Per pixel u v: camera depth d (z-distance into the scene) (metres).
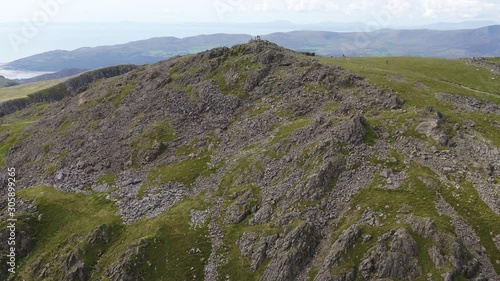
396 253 51.28
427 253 51.00
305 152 75.44
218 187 79.56
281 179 73.44
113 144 105.50
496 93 108.12
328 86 101.00
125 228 74.88
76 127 122.69
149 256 65.75
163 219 73.50
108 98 131.88
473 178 62.81
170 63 143.62
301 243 58.62
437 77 119.50
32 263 75.19
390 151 70.56
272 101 101.62
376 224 57.25
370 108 88.19
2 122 171.12
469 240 52.78
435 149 69.31
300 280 55.66
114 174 94.44
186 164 89.38
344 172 68.25
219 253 64.75
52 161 108.69
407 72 119.31
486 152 70.38
